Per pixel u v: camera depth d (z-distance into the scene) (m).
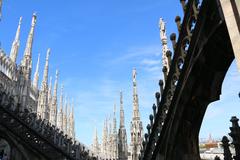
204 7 6.27
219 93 7.46
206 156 35.69
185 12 7.32
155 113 9.83
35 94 62.88
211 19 6.20
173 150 8.27
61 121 75.62
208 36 6.34
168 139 8.41
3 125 15.08
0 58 45.78
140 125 27.69
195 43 6.89
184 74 7.49
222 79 7.29
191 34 7.11
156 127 9.40
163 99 8.84
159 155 8.91
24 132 15.09
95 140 86.31
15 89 40.12
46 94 59.84
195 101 7.62
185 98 7.60
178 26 8.07
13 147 14.81
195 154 7.97
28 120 15.80
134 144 26.92
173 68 8.20
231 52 6.58
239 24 4.20
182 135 8.12
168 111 8.34
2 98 15.85
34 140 14.95
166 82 8.56
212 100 7.46
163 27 15.72
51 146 14.89
